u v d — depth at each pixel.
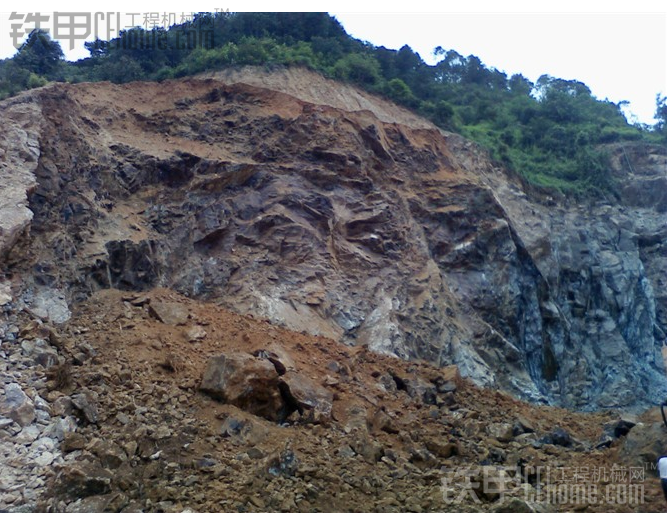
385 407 10.53
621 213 28.02
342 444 8.95
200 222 14.70
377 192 17.38
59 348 9.49
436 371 13.01
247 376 9.29
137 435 7.89
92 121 15.55
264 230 15.19
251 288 14.00
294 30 26.00
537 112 32.59
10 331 9.41
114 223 13.45
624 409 21.88
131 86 18.19
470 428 10.40
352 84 23.38
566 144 30.11
